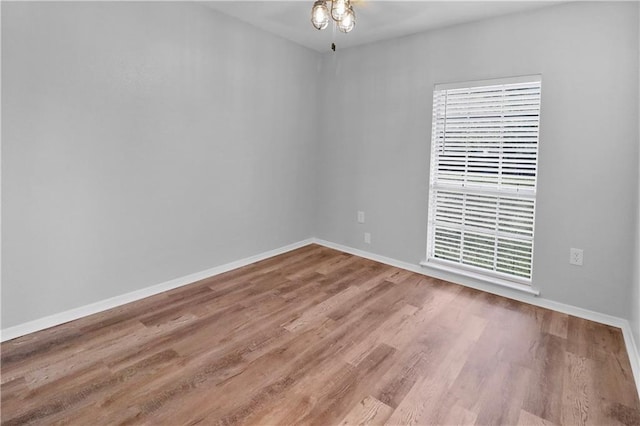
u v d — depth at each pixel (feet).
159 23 9.24
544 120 9.21
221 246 11.60
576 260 9.00
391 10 9.61
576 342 7.77
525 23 9.33
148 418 5.40
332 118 14.07
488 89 10.09
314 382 6.32
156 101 9.39
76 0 7.73
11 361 6.72
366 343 7.63
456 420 5.49
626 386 6.32
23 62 7.14
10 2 6.90
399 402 5.85
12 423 5.24
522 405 5.83
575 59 8.67
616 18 8.13
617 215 8.39
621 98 8.16
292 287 10.61
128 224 9.16
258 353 7.19
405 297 10.01
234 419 5.42
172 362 6.82
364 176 13.28
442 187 11.34
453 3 9.10
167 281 10.20
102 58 8.25
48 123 7.58
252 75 11.81
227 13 10.68
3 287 7.32
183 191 10.31
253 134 12.14
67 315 8.25
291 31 12.01
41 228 7.70
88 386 6.08
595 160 8.58
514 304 9.66
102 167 8.53
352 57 13.17
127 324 8.23
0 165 7.06
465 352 7.34
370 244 13.35
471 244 10.94
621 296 8.45
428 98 11.30
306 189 14.56
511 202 10.01
